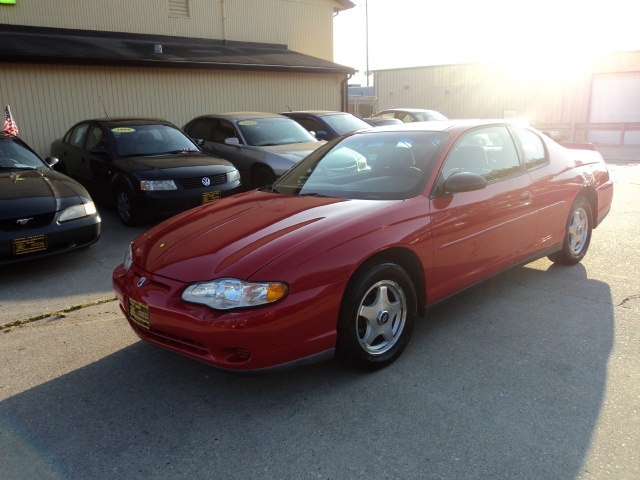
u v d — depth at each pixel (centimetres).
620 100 2152
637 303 422
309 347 292
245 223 339
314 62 1531
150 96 1238
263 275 279
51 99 1103
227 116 973
